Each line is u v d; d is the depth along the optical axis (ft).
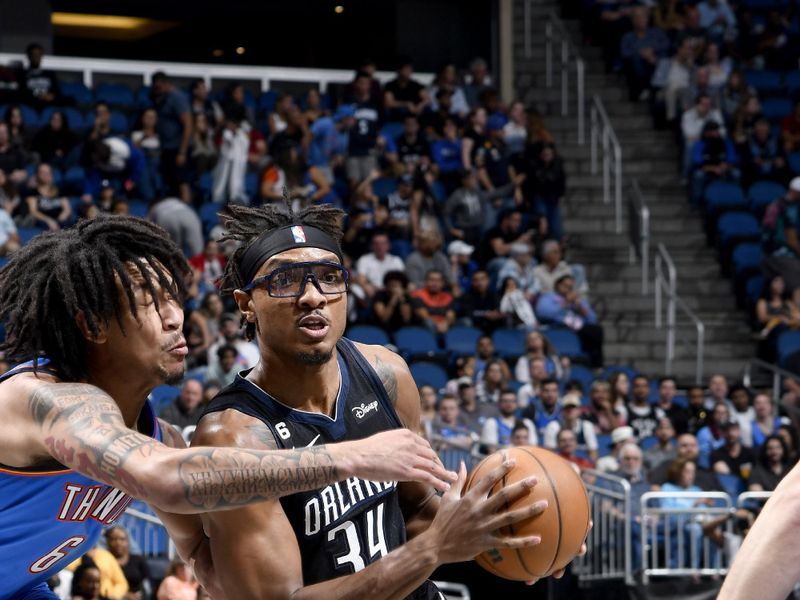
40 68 45.50
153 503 6.80
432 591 9.27
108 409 7.24
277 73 52.37
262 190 40.68
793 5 56.13
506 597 26.86
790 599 25.29
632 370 38.73
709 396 34.96
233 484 6.78
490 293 39.27
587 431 31.12
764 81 52.49
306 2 59.67
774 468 30.78
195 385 28.17
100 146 40.88
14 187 38.04
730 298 44.19
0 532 7.99
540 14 55.42
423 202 41.78
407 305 36.88
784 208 42.65
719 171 46.73
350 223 41.06
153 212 36.65
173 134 42.91
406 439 7.12
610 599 27.12
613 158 49.24
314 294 8.63
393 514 9.14
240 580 8.27
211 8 60.75
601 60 53.62
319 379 8.97
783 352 39.47
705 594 27.14
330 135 43.57
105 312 7.72
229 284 9.39
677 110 49.55
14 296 7.95
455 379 34.96
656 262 42.91
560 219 45.78
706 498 28.30
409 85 47.88
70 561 8.89
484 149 44.55
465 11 57.93
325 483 6.92
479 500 7.61
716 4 53.01
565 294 39.68
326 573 8.77
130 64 50.78
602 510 27.45
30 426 7.36
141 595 23.91
